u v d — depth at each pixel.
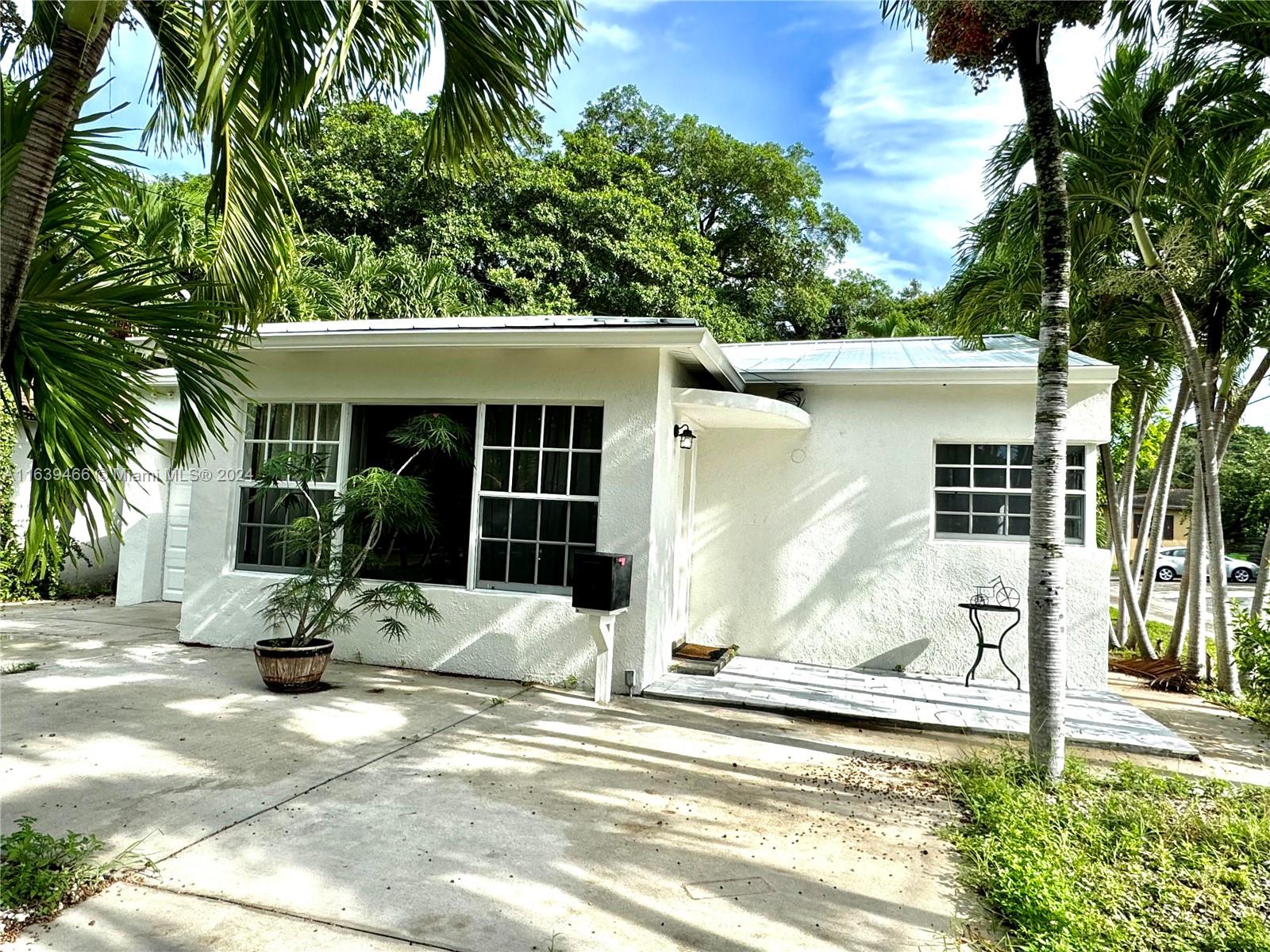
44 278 3.10
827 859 3.58
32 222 2.92
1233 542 29.02
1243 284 7.87
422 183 18.28
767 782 4.62
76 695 5.82
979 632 7.42
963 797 4.36
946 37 4.82
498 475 7.24
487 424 7.30
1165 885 3.34
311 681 6.23
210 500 7.90
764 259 25.12
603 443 6.86
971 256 8.25
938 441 8.21
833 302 27.05
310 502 6.54
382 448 7.62
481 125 4.47
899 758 5.18
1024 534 7.98
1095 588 7.66
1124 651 10.23
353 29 3.43
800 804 4.28
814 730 5.88
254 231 4.39
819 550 8.35
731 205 24.98
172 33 4.15
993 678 7.75
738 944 2.82
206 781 4.23
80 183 3.64
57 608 9.84
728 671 7.67
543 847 3.58
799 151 26.45
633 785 4.46
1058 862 3.43
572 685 6.80
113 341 3.21
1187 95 6.98
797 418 7.75
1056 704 4.62
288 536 6.40
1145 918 3.08
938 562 8.01
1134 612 10.00
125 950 2.62
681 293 20.09
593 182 20.55
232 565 7.87
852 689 7.09
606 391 6.87
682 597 8.32
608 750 5.11
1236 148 7.12
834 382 8.17
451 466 7.41
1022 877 3.19
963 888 3.34
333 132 18.02
